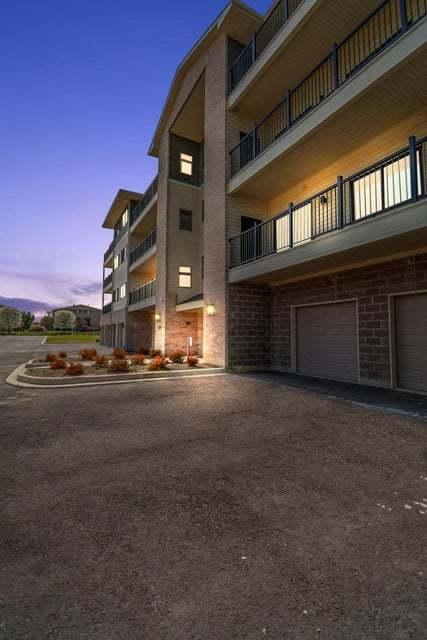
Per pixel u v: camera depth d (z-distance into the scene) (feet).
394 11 26.71
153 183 63.57
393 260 25.29
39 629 5.41
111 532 8.15
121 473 11.62
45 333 205.57
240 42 40.78
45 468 12.03
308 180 34.47
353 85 23.45
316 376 32.76
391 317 25.54
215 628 5.42
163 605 5.91
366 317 27.43
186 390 25.96
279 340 37.42
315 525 8.44
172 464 12.35
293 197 36.47
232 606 5.88
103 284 113.19
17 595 6.13
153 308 67.21
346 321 29.81
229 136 38.70
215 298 39.01
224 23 38.65
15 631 5.37
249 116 40.09
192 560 7.12
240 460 12.66
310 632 5.33
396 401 21.18
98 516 8.89
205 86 43.93
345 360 29.76
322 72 32.68
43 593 6.19
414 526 8.36
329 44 30.50
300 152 29.84
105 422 17.69
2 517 8.84
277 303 37.81
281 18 35.83
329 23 28.53
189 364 37.47
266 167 32.24
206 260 41.55
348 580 6.48
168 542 7.75
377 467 11.83
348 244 23.31
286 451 13.47
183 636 5.27
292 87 35.53
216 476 11.33
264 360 38.24
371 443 14.07
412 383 24.38
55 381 28.78
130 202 79.92
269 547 7.55
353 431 15.61
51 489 10.46
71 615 5.70
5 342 118.42
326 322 31.99
